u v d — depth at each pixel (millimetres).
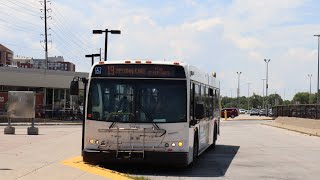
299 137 31359
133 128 13281
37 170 12359
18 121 49781
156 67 13586
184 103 13391
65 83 58406
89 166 13258
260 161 17141
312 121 36031
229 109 83438
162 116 13328
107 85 13617
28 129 28344
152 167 14695
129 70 13609
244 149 22047
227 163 16406
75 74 59250
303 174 13875
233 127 46844
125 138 13328
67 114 55688
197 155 15641
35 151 17641
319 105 37812
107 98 13570
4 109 49625
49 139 24172
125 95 13508
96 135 13469
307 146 23953
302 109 44562
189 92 13594
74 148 19094
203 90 17094
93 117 13531
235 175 13445
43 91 57469
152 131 13242
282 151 21141
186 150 13258
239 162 16766
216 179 12609
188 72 13594
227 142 26500
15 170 12281
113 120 13406
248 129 42625
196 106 13750
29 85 56094
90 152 13430
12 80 54938
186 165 13555
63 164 13602
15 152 17125
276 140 28250
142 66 13594
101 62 13742
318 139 29406
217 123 22703
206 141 18344
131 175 12570
